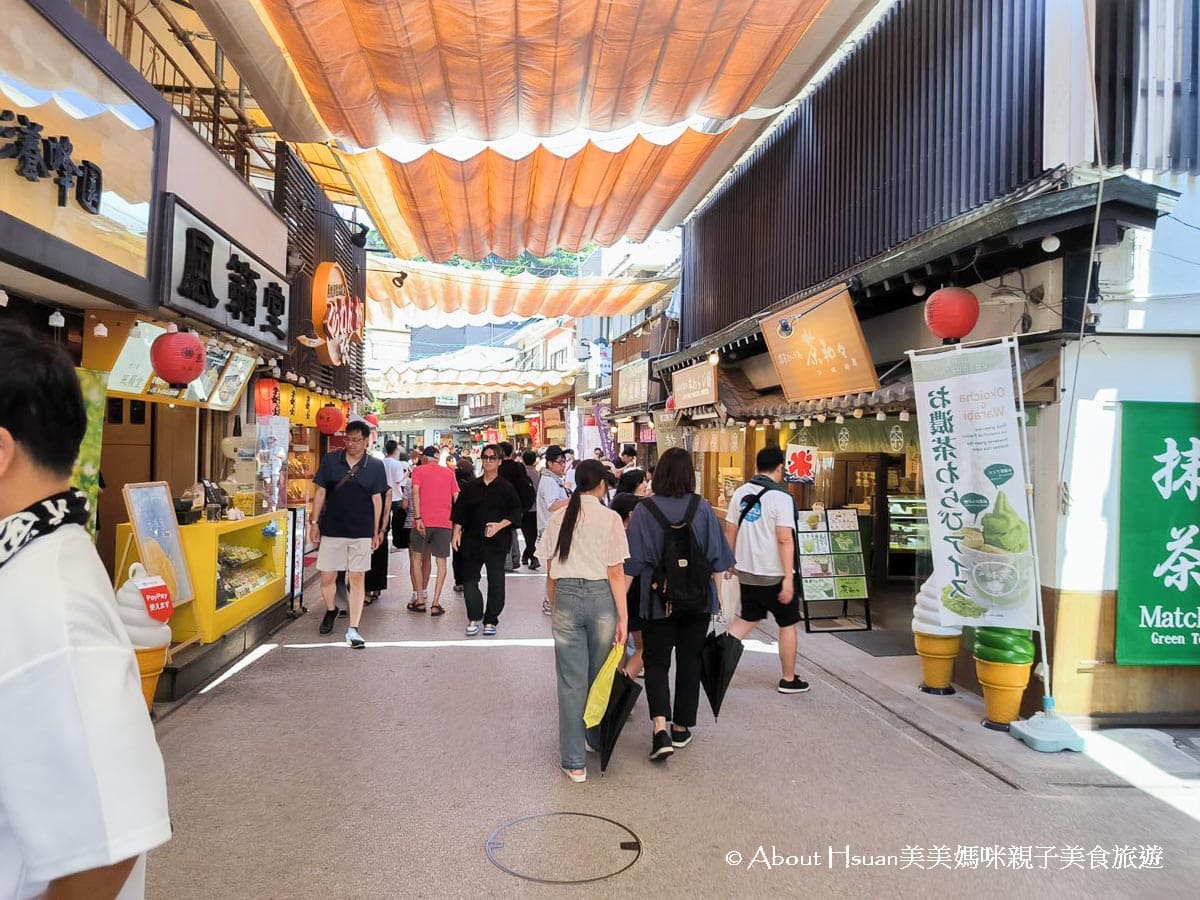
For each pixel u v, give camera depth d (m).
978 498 5.63
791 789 4.67
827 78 9.51
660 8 5.39
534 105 6.77
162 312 6.45
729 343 11.16
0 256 4.12
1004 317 6.57
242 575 8.20
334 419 13.32
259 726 5.55
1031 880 3.69
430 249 11.50
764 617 6.75
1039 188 5.95
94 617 1.26
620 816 4.25
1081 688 5.77
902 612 10.04
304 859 3.72
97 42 4.93
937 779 4.87
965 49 6.95
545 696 6.33
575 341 30.03
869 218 8.52
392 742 5.29
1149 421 5.75
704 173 9.28
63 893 1.17
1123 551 5.74
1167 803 4.55
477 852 3.82
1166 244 5.71
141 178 5.75
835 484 11.48
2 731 1.15
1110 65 5.58
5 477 1.33
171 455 8.83
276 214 9.89
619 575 4.86
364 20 5.25
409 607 9.93
